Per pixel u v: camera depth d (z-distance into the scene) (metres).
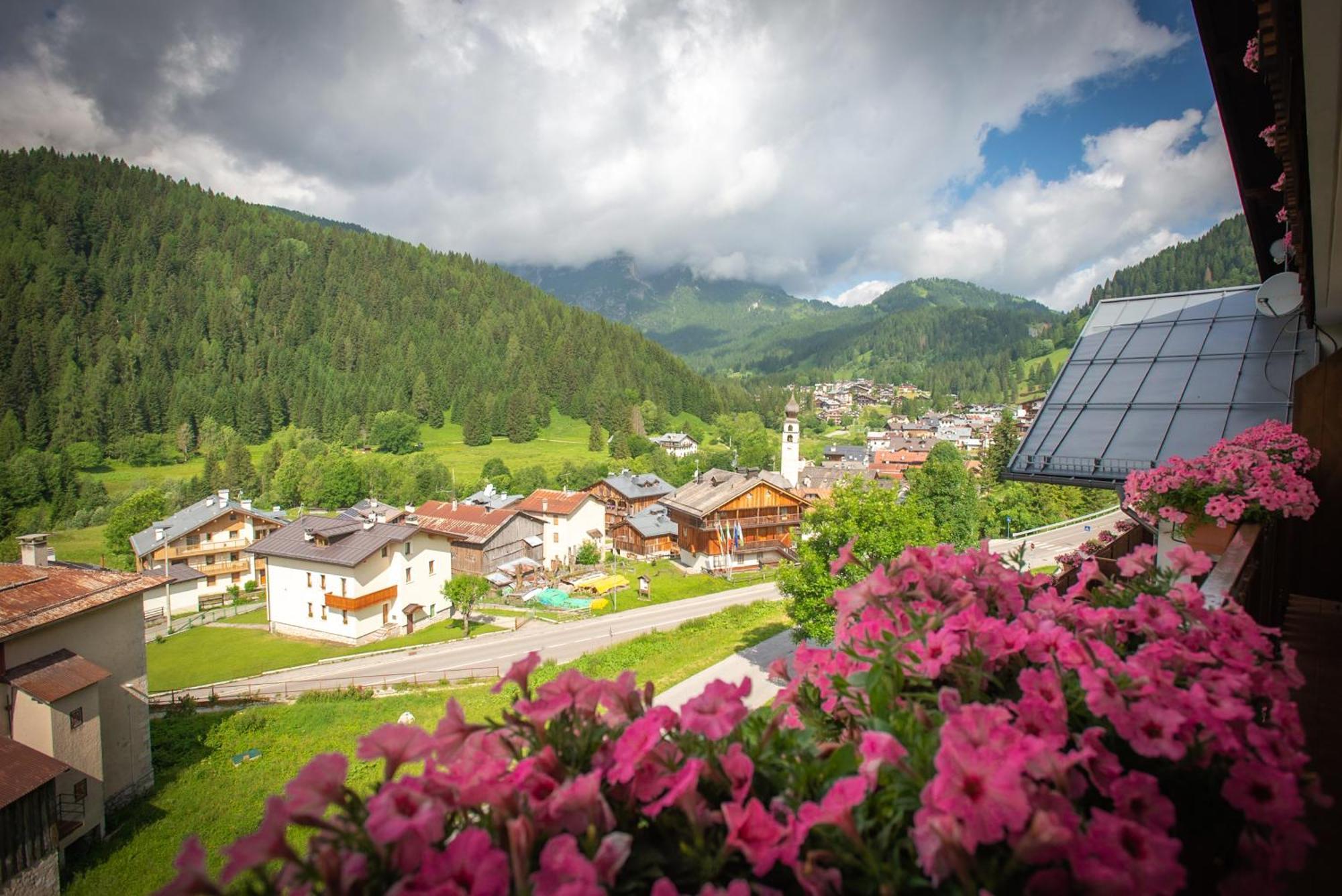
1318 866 2.76
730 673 20.14
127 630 17.81
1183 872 1.25
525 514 52.75
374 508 54.75
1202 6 4.69
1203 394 9.72
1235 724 1.75
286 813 1.26
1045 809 1.38
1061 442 9.67
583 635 33.47
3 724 14.88
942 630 1.96
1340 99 3.79
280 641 35.91
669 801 1.33
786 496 50.41
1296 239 6.30
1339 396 6.56
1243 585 3.70
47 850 13.42
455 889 1.13
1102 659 1.91
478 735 1.60
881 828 1.44
